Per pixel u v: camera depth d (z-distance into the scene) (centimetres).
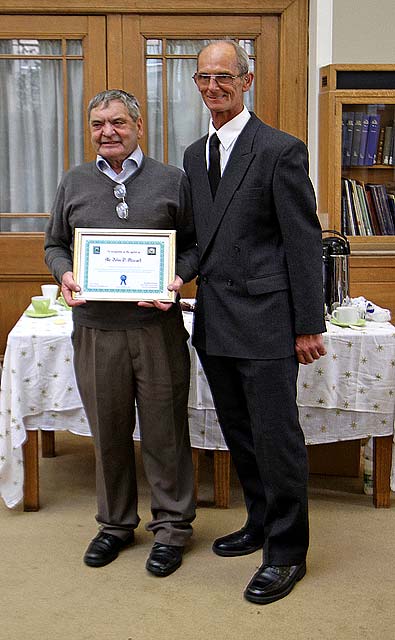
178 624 238
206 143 261
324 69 436
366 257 434
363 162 434
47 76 473
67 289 259
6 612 244
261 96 471
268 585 251
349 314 317
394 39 518
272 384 248
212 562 276
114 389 264
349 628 235
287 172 240
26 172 482
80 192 261
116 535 280
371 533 299
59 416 313
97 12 462
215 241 253
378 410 309
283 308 248
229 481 331
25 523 308
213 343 255
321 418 311
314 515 314
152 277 257
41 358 306
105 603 250
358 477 357
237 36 466
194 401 307
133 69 469
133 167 260
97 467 277
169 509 274
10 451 309
